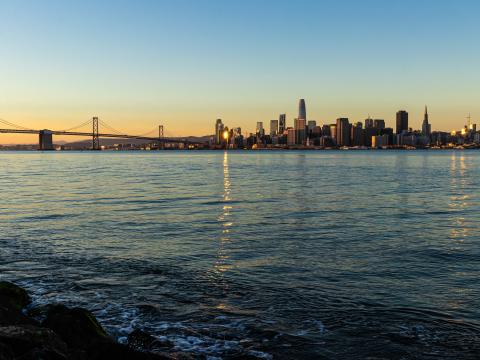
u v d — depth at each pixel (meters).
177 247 22.47
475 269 18.47
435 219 32.16
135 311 13.77
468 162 161.25
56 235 25.58
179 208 37.78
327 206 39.25
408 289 15.75
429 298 14.83
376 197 46.66
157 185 61.66
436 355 10.92
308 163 152.25
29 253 20.97
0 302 13.07
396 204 40.81
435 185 61.94
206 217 32.75
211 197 46.53
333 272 17.89
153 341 11.62
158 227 28.44
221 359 10.83
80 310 11.96
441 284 16.36
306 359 10.83
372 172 95.62
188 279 16.88
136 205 39.66
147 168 115.69
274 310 13.76
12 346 9.50
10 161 173.00
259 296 14.99
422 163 151.12
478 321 12.92
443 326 12.57
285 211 36.06
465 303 14.38
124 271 17.95
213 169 110.44
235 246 22.75
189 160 192.50
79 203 40.84
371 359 10.78
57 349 9.66
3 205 39.31
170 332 12.30
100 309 13.94
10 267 18.53
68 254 20.81
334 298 14.80
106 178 75.88
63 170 103.94
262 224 29.67
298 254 20.97
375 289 15.73
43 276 17.27
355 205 40.00
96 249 21.91
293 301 14.51
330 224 29.73
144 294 15.23
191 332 12.28
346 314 13.43
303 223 30.09
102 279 16.89
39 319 12.73
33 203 40.78
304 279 16.91
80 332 11.19
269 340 11.78
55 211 35.59
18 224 29.41
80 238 24.70
